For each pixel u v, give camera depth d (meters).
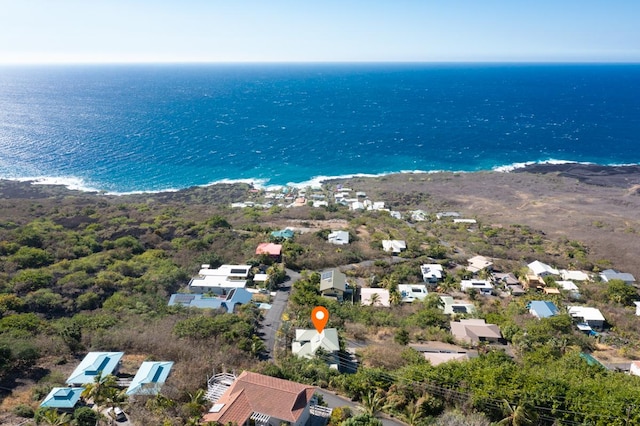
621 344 64.75
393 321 67.94
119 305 67.38
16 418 38.16
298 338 57.28
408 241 108.00
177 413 38.22
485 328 62.94
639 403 37.97
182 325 57.16
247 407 36.72
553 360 53.38
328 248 99.38
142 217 119.75
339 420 38.12
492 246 111.00
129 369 46.91
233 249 96.62
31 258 82.69
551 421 38.22
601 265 100.62
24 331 54.19
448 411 39.53
